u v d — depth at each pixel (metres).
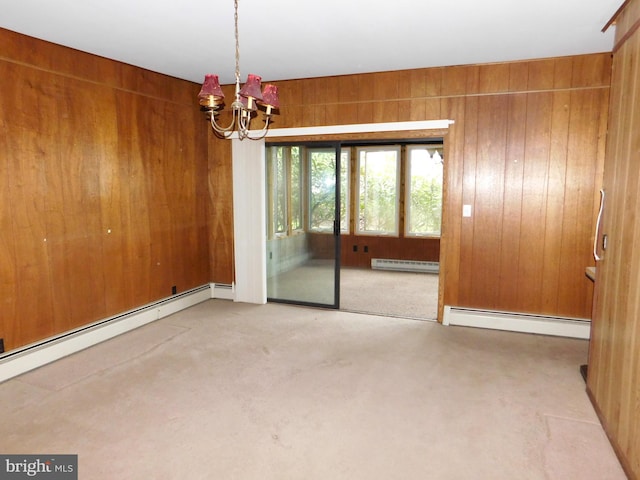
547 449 2.32
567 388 3.01
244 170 4.97
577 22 2.95
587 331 3.96
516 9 2.74
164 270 4.59
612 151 2.58
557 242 3.98
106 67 3.79
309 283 5.02
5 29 3.01
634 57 2.25
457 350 3.69
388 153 7.36
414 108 4.23
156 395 2.90
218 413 2.68
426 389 2.99
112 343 3.84
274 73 4.35
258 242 5.04
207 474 2.11
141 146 4.21
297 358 3.51
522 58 3.84
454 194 4.23
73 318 3.61
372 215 7.56
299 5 2.68
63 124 3.44
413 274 7.11
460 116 4.11
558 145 3.88
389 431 2.48
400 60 3.88
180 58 3.81
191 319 4.52
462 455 2.27
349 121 4.45
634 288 2.10
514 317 4.16
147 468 2.16
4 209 3.05
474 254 4.23
